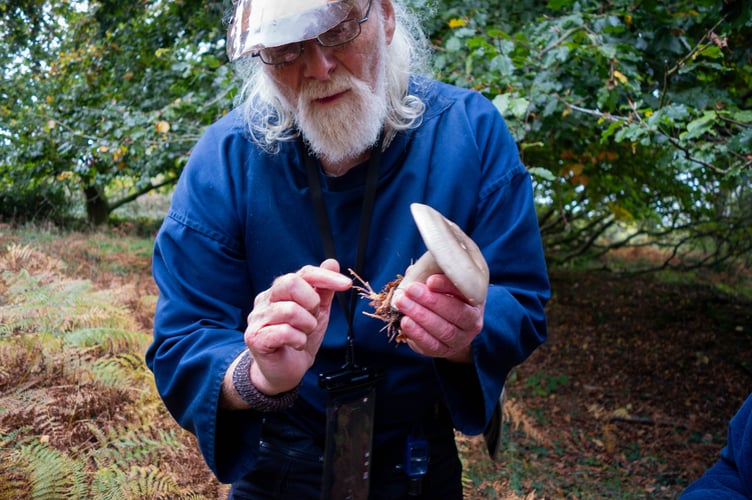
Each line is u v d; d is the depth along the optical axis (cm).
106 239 939
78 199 1294
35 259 578
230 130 152
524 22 434
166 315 140
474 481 419
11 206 1089
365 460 139
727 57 362
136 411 302
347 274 143
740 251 1027
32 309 364
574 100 353
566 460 509
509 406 492
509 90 338
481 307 113
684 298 1088
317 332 120
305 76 126
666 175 659
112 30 784
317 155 143
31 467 229
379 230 141
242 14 128
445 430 155
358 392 137
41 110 792
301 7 119
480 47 348
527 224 143
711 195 789
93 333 359
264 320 109
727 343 848
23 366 320
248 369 123
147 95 677
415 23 169
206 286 143
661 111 299
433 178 141
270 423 152
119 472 245
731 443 148
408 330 111
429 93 153
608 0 364
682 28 347
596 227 1347
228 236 146
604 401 655
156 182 1303
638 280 1239
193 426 132
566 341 845
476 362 128
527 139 414
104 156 583
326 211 142
